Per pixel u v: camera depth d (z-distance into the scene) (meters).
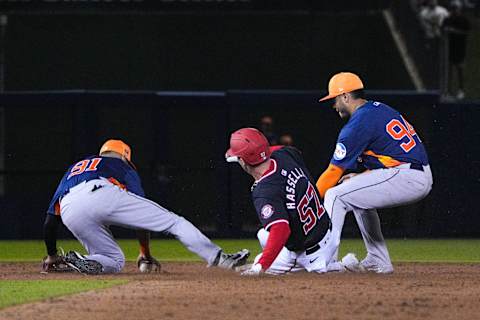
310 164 53.09
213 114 56.66
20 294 21.83
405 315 18.36
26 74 63.34
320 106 51.22
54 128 57.00
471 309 19.17
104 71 63.97
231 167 50.59
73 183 26.70
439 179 50.28
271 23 64.81
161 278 25.73
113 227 51.66
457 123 50.28
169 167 51.50
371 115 26.61
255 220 50.59
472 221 50.28
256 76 64.62
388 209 50.38
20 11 63.22
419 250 42.59
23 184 55.91
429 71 59.06
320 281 24.30
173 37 64.50
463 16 57.81
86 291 22.19
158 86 64.19
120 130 56.84
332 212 26.42
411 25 62.50
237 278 25.14
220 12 64.69
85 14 63.88
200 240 26.66
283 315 18.30
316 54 64.69
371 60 64.56
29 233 51.59
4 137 56.75
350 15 64.81
